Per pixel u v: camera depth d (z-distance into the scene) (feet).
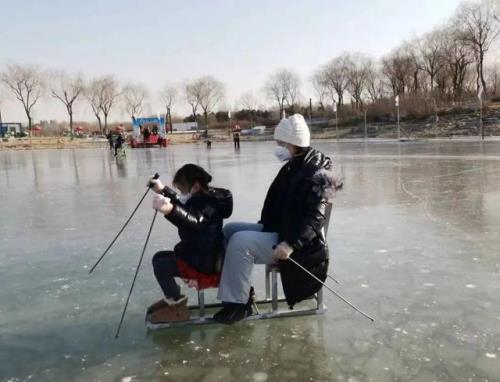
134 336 11.75
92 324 12.51
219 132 250.16
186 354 10.78
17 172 63.82
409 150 82.33
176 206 11.19
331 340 11.27
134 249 19.71
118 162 80.18
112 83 262.06
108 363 10.50
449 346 10.84
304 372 9.89
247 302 12.31
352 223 23.36
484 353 10.51
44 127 289.94
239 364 10.28
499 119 147.54
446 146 89.92
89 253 19.31
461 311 12.68
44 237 22.41
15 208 31.68
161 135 152.46
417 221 23.40
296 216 11.46
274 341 11.29
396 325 11.96
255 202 30.71
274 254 11.22
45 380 9.93
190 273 11.85
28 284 15.70
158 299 14.15
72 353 11.00
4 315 13.23
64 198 36.01
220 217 12.01
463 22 193.26
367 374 9.77
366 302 13.43
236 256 11.81
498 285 14.47
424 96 181.68
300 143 11.73
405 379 9.55
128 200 34.06
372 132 165.27
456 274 15.53
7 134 231.09
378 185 37.06
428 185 36.09
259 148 123.13
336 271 16.12
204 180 11.87
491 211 25.25
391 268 16.30
